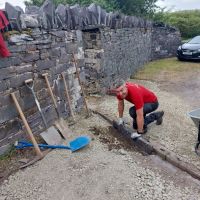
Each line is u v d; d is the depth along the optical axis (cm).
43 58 452
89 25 637
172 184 344
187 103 711
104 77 717
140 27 1173
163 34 1517
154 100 490
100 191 324
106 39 715
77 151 412
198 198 318
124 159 396
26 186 333
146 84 927
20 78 399
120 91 441
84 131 491
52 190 326
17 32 385
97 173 358
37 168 367
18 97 398
